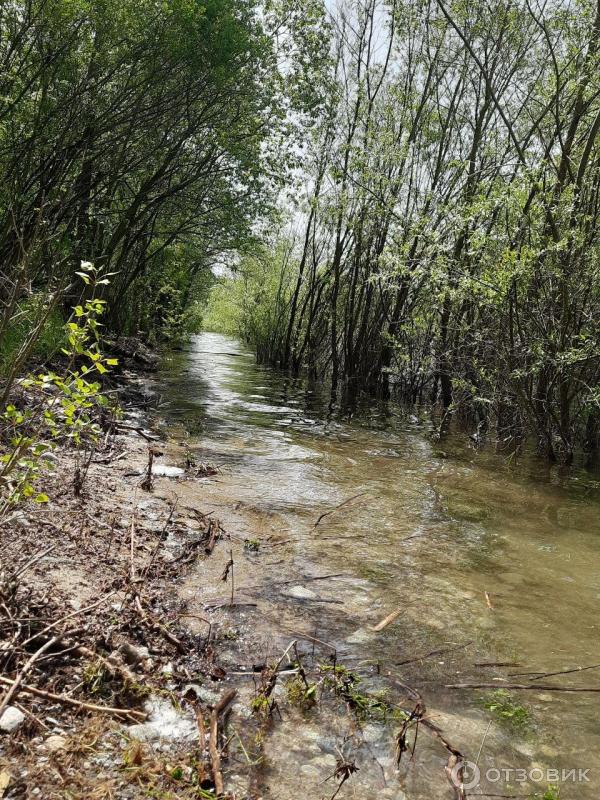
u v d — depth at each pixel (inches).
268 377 769.6
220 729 108.9
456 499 276.5
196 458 301.0
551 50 370.9
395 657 139.6
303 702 119.4
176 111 545.3
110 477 240.8
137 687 114.2
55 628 124.6
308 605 160.9
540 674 136.3
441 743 111.5
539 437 381.1
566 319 327.3
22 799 84.6
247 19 541.3
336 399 612.1
